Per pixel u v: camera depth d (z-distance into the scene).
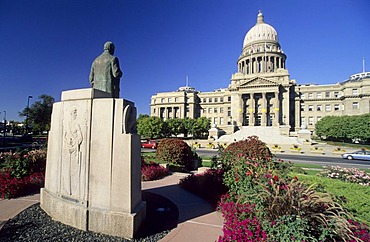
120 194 4.21
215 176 7.22
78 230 4.28
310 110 72.12
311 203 3.58
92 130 4.48
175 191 7.88
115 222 4.14
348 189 6.61
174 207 6.01
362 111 62.53
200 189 7.34
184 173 11.65
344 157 26.45
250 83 69.00
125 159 4.21
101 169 4.36
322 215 3.31
